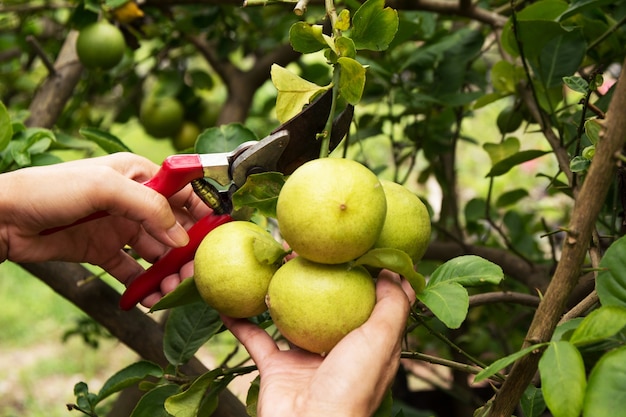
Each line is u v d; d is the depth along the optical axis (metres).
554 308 0.79
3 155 1.39
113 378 1.19
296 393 0.87
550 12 1.35
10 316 4.26
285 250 0.92
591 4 1.17
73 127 2.37
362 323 0.87
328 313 0.85
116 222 1.25
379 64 1.67
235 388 2.41
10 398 3.48
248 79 2.14
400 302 0.89
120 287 3.83
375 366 0.84
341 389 0.82
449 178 1.84
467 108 1.85
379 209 0.84
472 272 0.92
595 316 0.76
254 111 2.62
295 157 1.02
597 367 0.74
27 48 2.46
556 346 0.75
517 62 1.47
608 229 1.34
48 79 1.82
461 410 1.95
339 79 0.94
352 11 1.58
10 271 4.77
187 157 1.06
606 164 0.74
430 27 1.69
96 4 1.80
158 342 1.41
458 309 0.85
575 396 0.71
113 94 2.67
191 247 1.11
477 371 1.00
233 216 1.10
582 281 1.23
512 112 1.51
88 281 1.40
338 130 1.00
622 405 0.72
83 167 1.08
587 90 1.02
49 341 4.05
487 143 1.52
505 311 1.84
